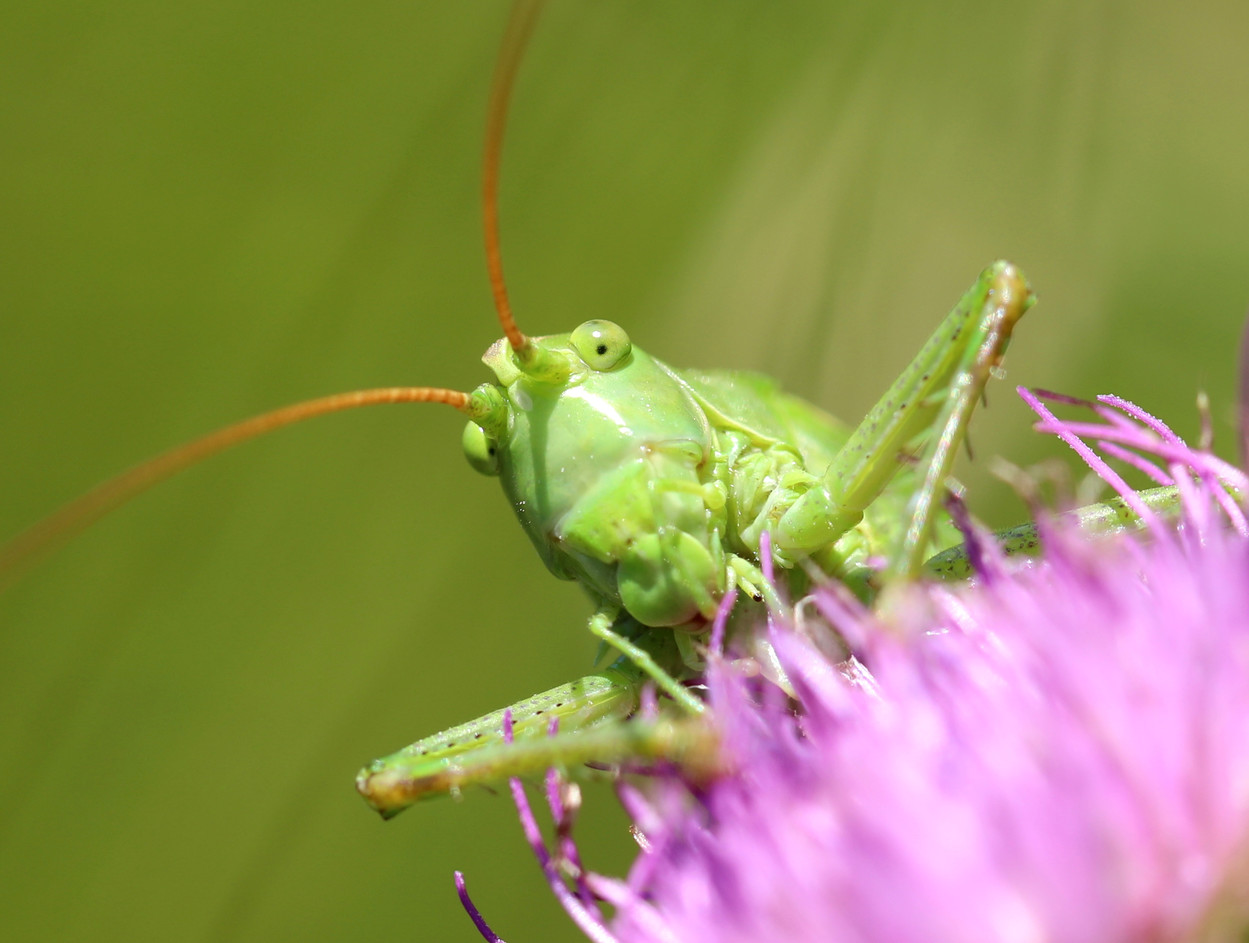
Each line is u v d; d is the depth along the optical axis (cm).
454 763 12
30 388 15
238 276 15
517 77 15
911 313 15
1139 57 16
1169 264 15
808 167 15
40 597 15
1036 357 15
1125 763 11
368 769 12
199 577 15
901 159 15
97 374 15
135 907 15
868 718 11
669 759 12
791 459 13
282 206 15
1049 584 12
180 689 15
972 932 11
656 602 13
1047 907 11
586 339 13
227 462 15
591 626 13
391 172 15
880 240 15
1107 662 11
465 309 15
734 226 15
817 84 15
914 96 15
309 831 15
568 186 15
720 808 12
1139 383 15
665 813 12
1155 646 11
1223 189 16
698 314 15
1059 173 15
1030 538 13
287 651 15
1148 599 11
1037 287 15
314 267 15
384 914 15
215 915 15
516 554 15
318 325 15
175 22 15
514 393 13
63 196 15
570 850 12
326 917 15
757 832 11
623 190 15
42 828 15
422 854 15
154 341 15
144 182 15
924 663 11
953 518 12
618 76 15
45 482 15
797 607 12
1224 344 15
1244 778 11
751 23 15
